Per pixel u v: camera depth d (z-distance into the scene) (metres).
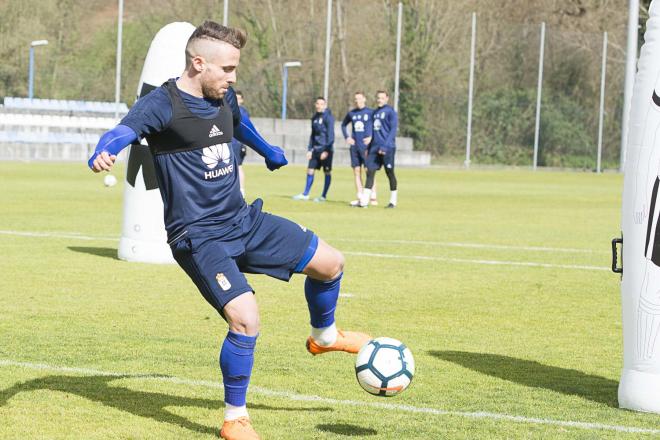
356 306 12.97
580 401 8.21
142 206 16.64
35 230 21.88
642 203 7.71
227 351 6.87
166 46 15.73
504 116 73.19
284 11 73.31
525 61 73.81
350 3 73.56
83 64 73.00
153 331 10.91
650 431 7.31
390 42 73.62
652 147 7.66
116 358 9.46
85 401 7.89
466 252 19.53
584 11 86.62
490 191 43.62
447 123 73.75
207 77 6.87
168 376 8.78
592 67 73.62
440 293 14.22
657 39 7.69
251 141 7.79
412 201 35.34
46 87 72.06
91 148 66.88
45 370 8.90
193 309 12.38
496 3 84.12
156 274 15.45
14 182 40.44
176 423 7.33
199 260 6.99
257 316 6.92
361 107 31.34
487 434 7.16
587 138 73.31
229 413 6.95
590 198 39.81
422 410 7.81
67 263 16.52
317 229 23.59
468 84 73.56
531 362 9.76
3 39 71.56
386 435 7.10
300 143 71.31
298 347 10.22
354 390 8.43
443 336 11.04
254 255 7.29
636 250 7.80
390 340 7.26
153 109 6.81
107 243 19.58
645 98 7.70
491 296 14.02
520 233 23.89
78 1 74.44
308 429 7.22
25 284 14.20
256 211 7.32
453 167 73.12
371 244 20.56
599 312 12.84
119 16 62.59
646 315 7.78
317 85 73.56
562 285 15.27
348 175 56.62
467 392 8.45
